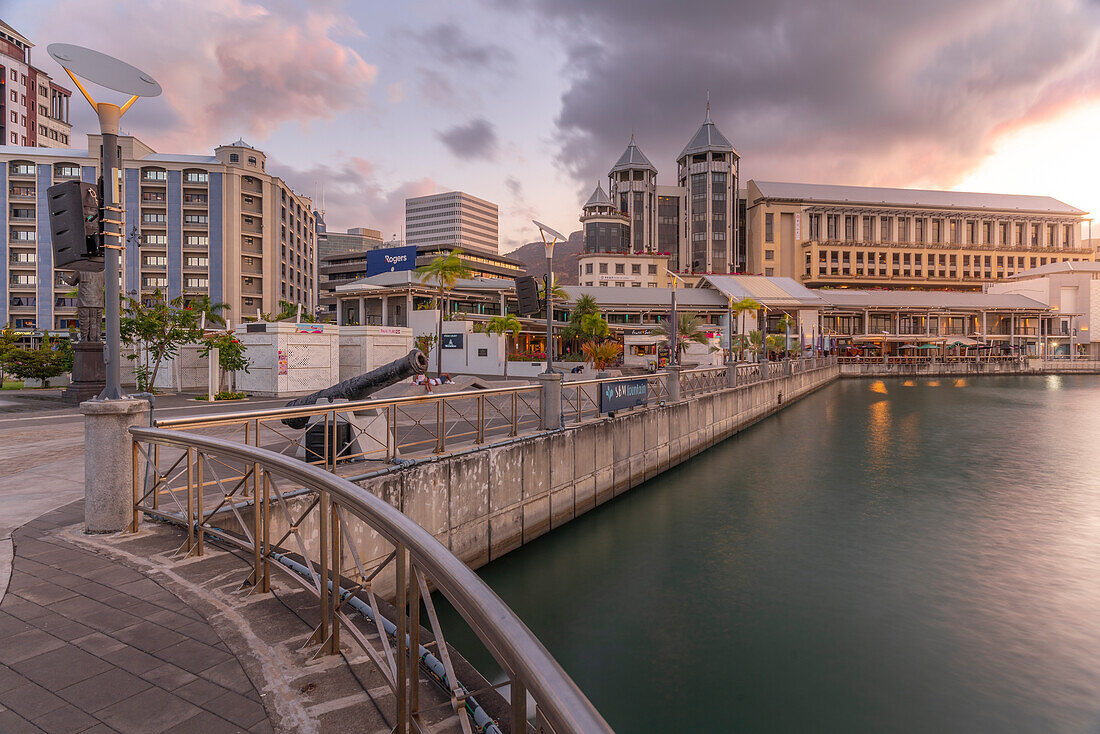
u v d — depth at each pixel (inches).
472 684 111.5
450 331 2196.1
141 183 3051.2
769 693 333.1
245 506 267.7
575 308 2763.3
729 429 1251.8
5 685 119.0
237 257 3149.6
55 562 189.0
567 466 605.3
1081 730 300.8
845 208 4776.1
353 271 4200.3
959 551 563.8
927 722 306.0
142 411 229.1
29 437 534.6
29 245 3002.0
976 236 4980.3
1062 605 444.8
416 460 401.1
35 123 3759.8
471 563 459.5
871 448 1126.4
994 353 3826.3
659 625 415.2
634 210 5315.0
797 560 538.3
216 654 130.9
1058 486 829.2
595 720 41.6
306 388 1091.3
